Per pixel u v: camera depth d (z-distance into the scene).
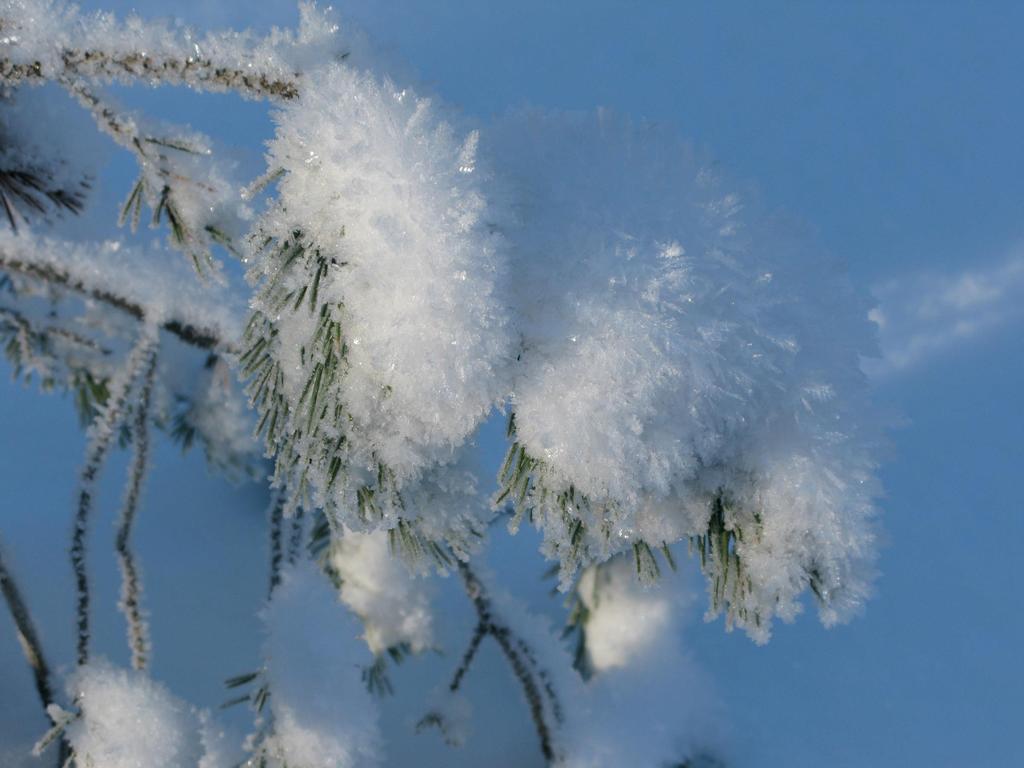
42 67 0.67
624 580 1.10
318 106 0.60
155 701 0.82
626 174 0.61
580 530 0.63
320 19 0.66
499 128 0.62
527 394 0.59
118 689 0.81
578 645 1.13
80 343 1.28
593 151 0.61
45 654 0.85
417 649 1.15
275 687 0.79
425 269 0.58
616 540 0.63
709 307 0.59
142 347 0.92
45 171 0.80
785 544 0.61
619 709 1.06
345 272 0.59
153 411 1.29
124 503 0.91
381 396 0.61
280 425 0.65
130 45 0.66
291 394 0.63
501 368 0.59
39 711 1.04
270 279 0.61
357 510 0.65
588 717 1.01
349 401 0.61
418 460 0.63
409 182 0.58
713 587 0.62
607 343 0.59
